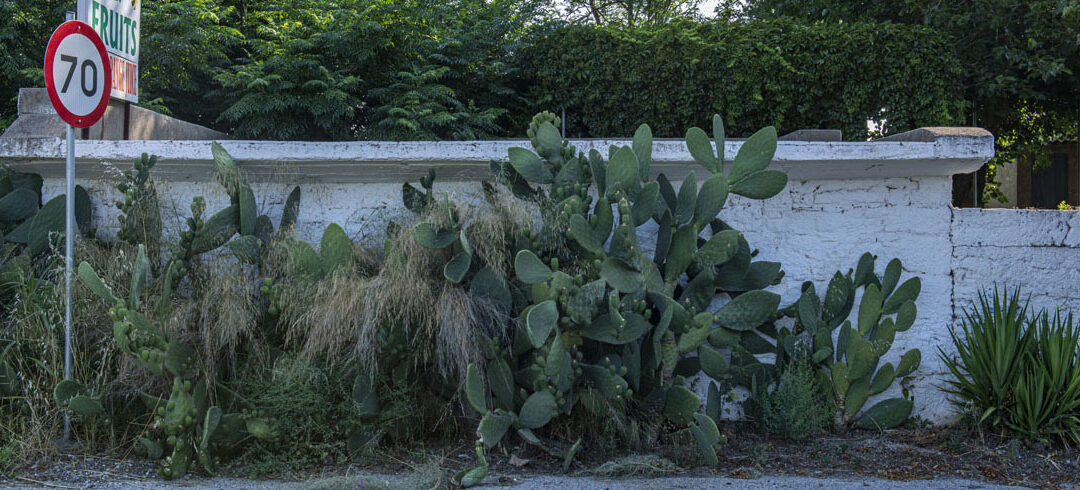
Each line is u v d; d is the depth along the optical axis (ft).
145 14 25.75
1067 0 24.99
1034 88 29.45
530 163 14.43
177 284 13.48
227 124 28.27
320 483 11.44
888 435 15.19
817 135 20.43
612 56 26.09
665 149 15.15
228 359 13.43
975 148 14.56
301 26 25.54
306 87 24.64
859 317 15.43
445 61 26.08
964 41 27.81
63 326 13.64
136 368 12.90
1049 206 48.01
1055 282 15.83
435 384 13.99
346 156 14.79
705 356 14.51
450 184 15.72
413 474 12.40
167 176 15.66
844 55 25.40
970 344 15.03
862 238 15.84
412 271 13.30
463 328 12.82
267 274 14.44
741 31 25.88
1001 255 15.85
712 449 13.03
